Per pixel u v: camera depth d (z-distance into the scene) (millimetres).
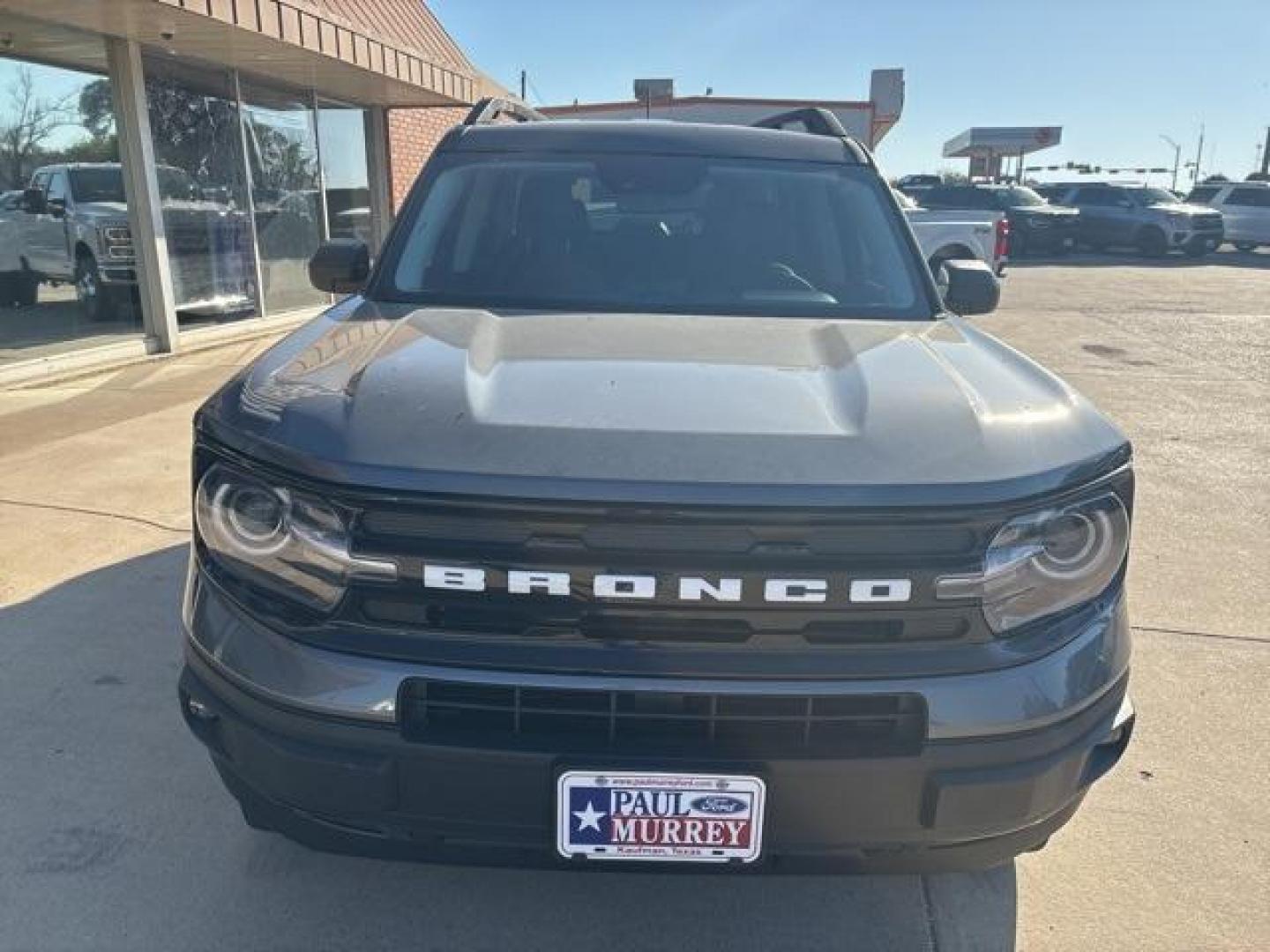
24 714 3221
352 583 1858
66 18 7504
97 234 8406
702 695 1820
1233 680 3662
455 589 1820
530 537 1804
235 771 2031
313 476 1859
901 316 2998
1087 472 1987
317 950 2314
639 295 2992
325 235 12078
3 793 2834
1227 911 2488
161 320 8977
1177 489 6016
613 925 2402
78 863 2572
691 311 2930
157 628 3775
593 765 1827
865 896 2521
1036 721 1903
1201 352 11141
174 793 2850
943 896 2529
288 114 11211
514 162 3393
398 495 1809
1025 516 1892
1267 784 3023
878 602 1830
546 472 1809
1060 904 2508
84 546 4500
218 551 2021
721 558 1798
